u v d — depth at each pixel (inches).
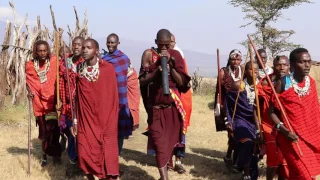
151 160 310.5
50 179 251.4
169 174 273.7
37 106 269.9
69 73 236.7
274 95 188.5
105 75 219.8
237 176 275.0
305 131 184.5
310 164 183.5
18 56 516.1
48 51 271.9
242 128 247.4
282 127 186.1
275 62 231.9
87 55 215.0
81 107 220.4
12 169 261.4
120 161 298.8
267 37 1326.3
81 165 220.4
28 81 269.4
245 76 255.4
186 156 324.8
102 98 218.7
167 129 231.5
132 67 315.9
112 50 283.7
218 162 311.0
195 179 265.0
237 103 252.4
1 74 476.1
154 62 226.7
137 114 315.3
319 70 777.6
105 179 223.6
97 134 218.2
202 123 486.0
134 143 373.4
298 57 182.5
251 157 245.8
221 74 262.2
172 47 264.2
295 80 185.8
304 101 184.5
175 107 233.1
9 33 507.2
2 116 437.4
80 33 591.2
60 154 277.9
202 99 786.8
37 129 398.9
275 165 225.0
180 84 230.4
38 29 543.5
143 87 235.6
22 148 327.0
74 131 226.1
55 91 261.1
